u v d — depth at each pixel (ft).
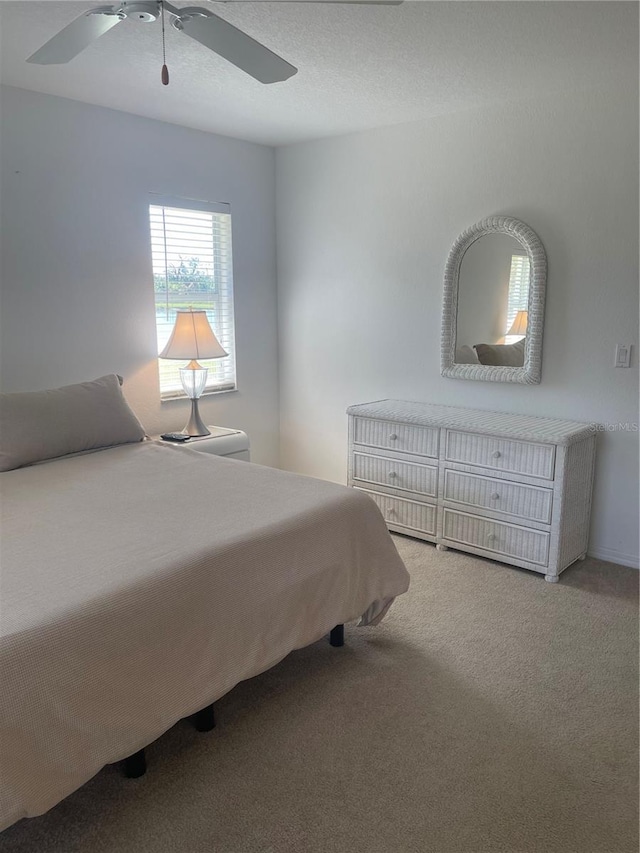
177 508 7.32
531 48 8.27
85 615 5.02
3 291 10.16
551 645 8.16
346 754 6.22
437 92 10.14
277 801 5.63
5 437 9.04
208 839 5.23
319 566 7.09
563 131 10.20
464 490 10.78
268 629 6.48
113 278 11.57
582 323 10.44
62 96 10.39
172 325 12.80
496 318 11.32
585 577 10.14
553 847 5.14
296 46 8.20
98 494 7.85
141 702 5.28
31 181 10.27
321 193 13.56
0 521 6.89
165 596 5.56
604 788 5.76
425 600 9.40
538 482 9.84
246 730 6.59
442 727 6.61
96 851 5.10
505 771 5.97
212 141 12.85
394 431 11.59
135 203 11.72
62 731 4.73
